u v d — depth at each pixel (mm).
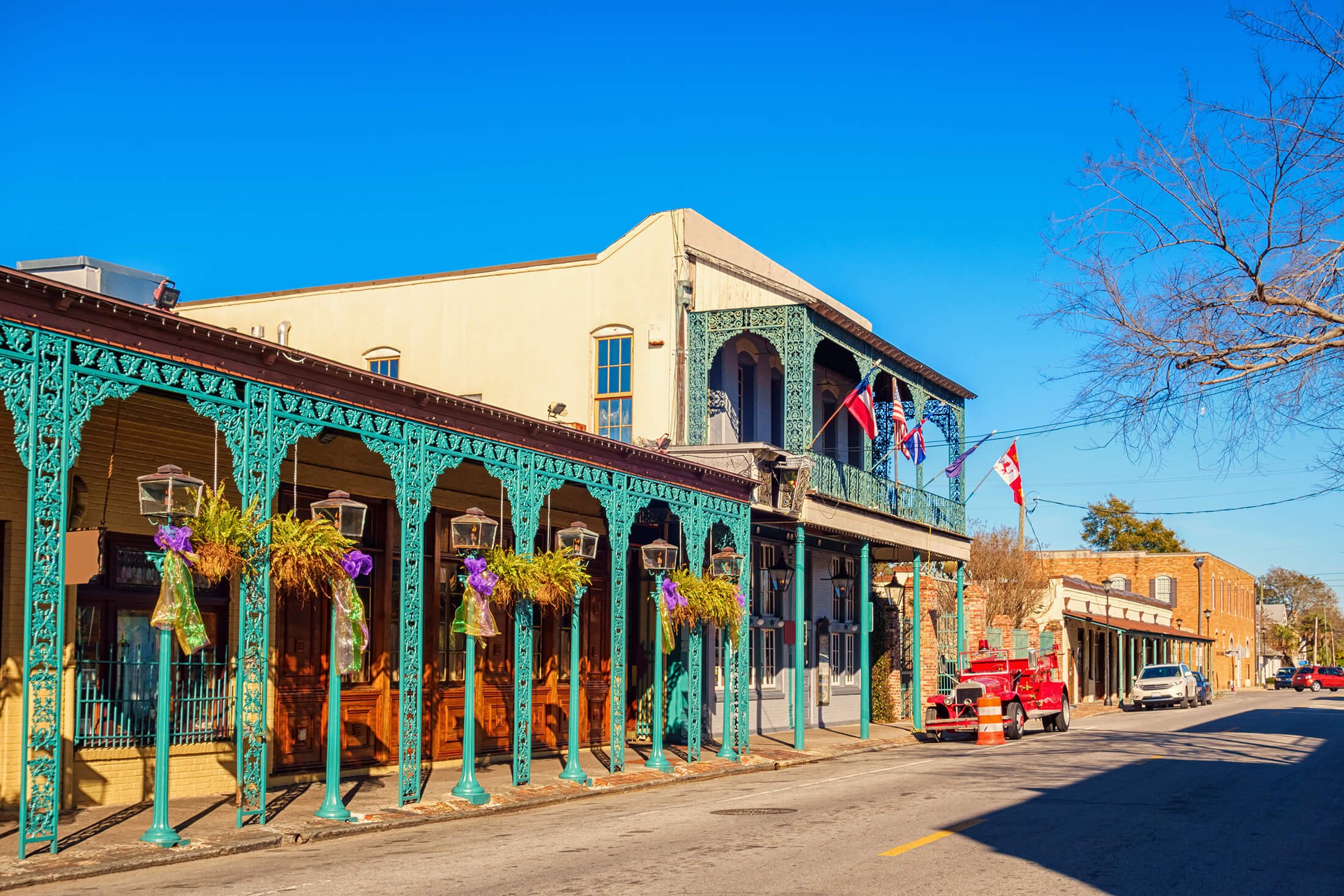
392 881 9859
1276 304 18359
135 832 11867
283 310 28734
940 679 35062
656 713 19469
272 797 14898
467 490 19594
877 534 27031
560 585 16625
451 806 14508
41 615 10352
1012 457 34781
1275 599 132125
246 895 9273
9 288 10094
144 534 14711
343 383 13430
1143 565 76500
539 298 26688
